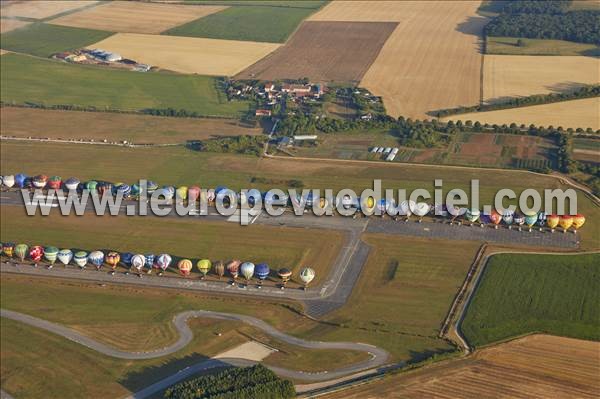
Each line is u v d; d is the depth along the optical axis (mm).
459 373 165250
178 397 157500
